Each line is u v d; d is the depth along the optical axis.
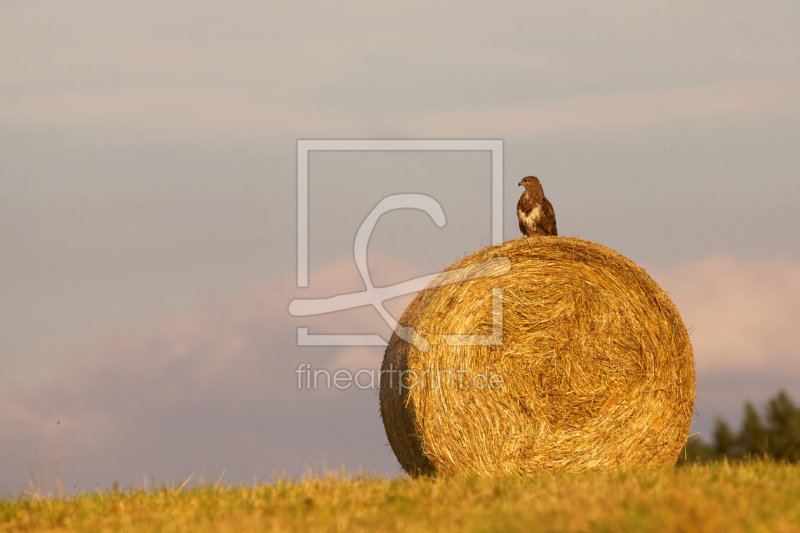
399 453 42.59
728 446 115.19
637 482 30.61
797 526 23.59
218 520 27.34
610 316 42.19
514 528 24.00
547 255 42.19
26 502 33.28
